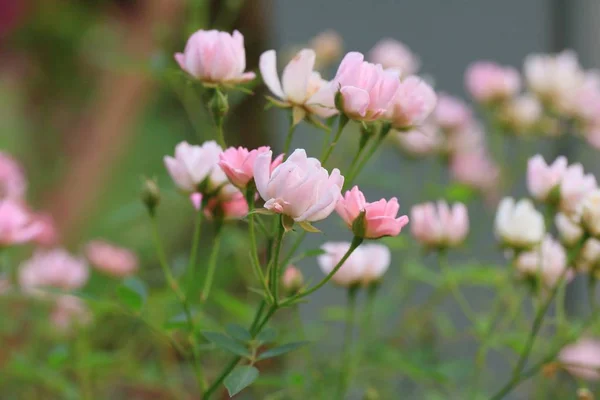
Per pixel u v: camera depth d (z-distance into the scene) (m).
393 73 1.01
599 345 1.29
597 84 1.40
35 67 2.11
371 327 1.26
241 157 0.99
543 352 1.21
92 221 1.93
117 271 1.30
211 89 1.04
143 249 1.74
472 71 1.38
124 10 1.69
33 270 1.27
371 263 1.12
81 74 2.11
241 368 0.98
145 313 1.22
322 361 1.24
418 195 1.39
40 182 1.99
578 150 1.62
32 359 1.26
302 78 1.02
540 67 1.37
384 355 1.18
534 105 1.36
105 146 2.00
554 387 1.26
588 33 1.79
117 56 1.50
